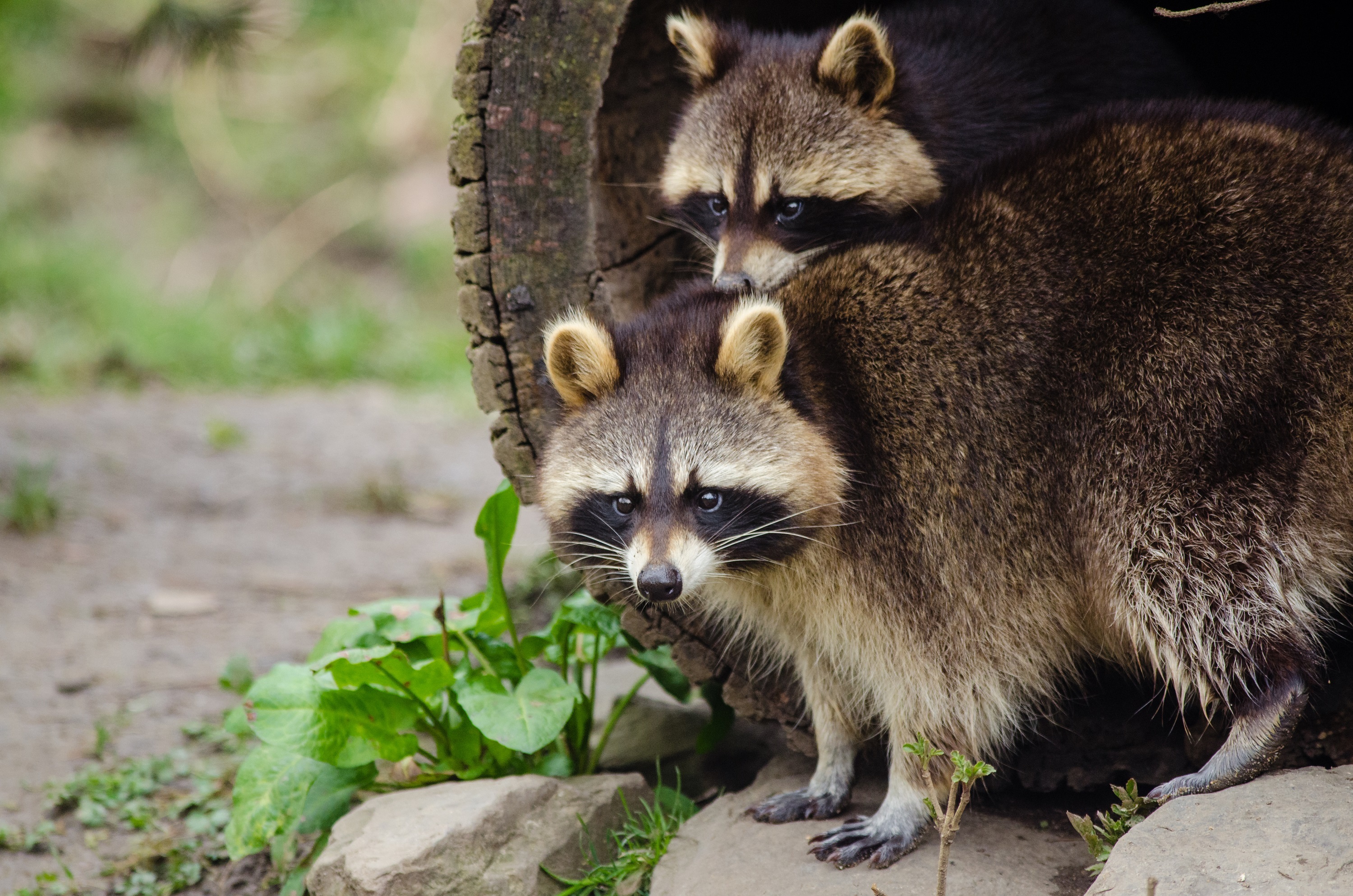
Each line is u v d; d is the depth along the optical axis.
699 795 7.94
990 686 6.45
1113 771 6.84
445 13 32.62
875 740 7.34
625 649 9.81
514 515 7.19
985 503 6.39
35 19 31.69
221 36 13.86
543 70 7.15
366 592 11.70
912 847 6.29
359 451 17.19
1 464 15.23
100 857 7.64
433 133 31.56
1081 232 6.45
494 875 6.38
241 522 13.98
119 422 17.91
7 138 30.22
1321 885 4.83
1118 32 9.35
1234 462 5.97
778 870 6.17
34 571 12.06
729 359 6.38
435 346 23.45
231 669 8.48
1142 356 6.18
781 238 8.37
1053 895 5.88
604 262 7.54
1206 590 5.98
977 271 6.53
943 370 6.45
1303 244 6.09
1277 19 10.42
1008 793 7.07
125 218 29.84
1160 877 5.03
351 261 30.14
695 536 6.25
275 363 22.38
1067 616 6.55
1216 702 6.10
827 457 6.43
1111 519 6.19
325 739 6.85
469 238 7.33
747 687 7.39
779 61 8.73
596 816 6.88
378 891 6.14
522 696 6.87
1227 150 6.39
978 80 8.75
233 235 30.22
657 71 9.07
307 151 31.77
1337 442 5.93
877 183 8.27
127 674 9.85
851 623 6.57
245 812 6.95
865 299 6.66
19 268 24.70
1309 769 5.68
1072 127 6.86
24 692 9.48
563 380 6.67
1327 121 6.94
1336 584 6.17
